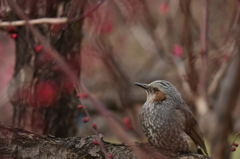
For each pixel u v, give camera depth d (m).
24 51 11.29
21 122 11.35
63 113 11.52
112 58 12.95
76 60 11.26
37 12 10.96
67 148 8.20
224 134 11.73
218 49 12.80
